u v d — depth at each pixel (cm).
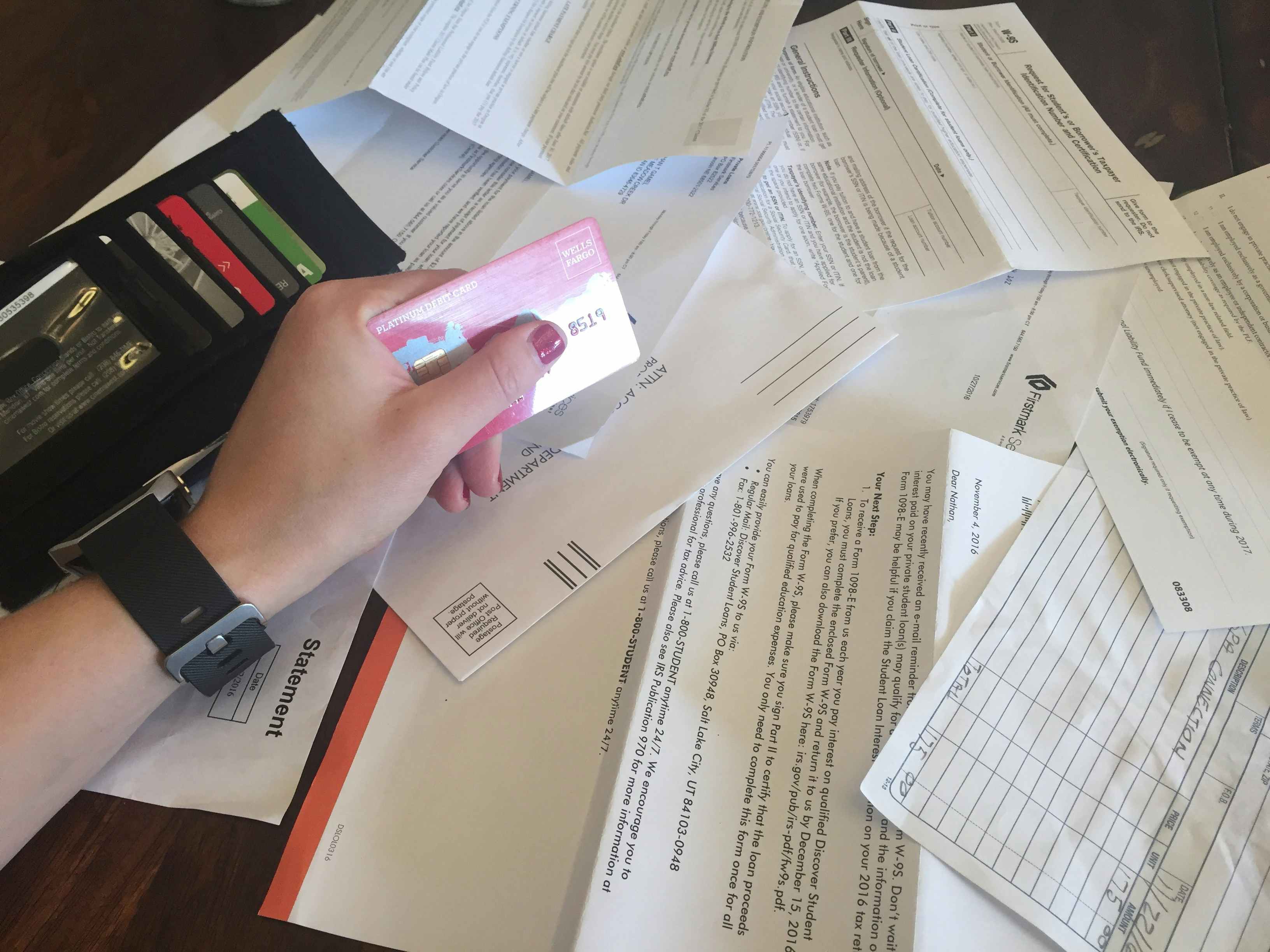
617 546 43
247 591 38
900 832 34
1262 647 39
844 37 64
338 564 40
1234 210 53
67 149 57
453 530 44
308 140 59
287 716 39
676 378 48
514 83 58
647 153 54
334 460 38
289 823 36
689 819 35
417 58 56
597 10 63
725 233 54
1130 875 34
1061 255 51
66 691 35
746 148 52
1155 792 35
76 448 41
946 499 41
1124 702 37
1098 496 42
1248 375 46
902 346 49
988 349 48
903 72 60
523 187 56
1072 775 36
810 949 32
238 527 38
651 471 45
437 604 42
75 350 42
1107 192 54
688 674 38
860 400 47
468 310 38
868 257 52
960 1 65
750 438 45
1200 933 33
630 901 33
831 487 44
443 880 35
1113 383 46
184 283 45
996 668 38
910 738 36
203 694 39
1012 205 54
